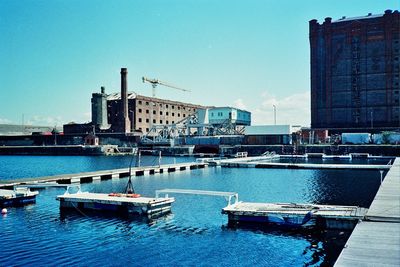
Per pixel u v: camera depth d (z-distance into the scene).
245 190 51.03
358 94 145.88
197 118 171.62
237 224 31.09
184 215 34.72
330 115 149.62
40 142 182.88
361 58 145.50
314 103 152.88
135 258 24.08
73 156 155.25
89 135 169.38
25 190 42.50
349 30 146.62
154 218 33.75
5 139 189.12
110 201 36.03
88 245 26.56
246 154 126.88
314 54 152.88
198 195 45.53
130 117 179.62
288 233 28.56
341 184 55.66
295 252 24.84
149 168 74.12
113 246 26.33
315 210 30.25
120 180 62.44
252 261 23.50
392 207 26.36
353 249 17.59
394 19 141.00
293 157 115.00
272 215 30.14
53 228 30.83
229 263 23.20
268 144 135.25
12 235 28.89
